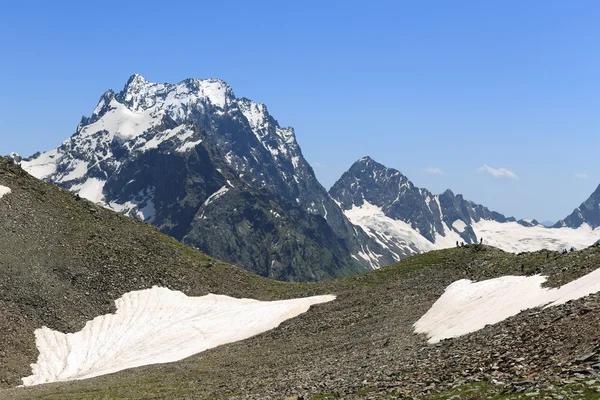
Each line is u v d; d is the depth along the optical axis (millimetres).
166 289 118438
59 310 102188
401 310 91188
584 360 31234
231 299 120250
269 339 93750
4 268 106625
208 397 55219
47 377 83125
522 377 31781
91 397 63281
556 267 81438
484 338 51094
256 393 52094
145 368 82125
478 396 30062
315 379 53594
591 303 46281
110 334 99375
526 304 63594
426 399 32281
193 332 101062
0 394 69250
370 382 43156
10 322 93688
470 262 117625
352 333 83875
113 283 115438
